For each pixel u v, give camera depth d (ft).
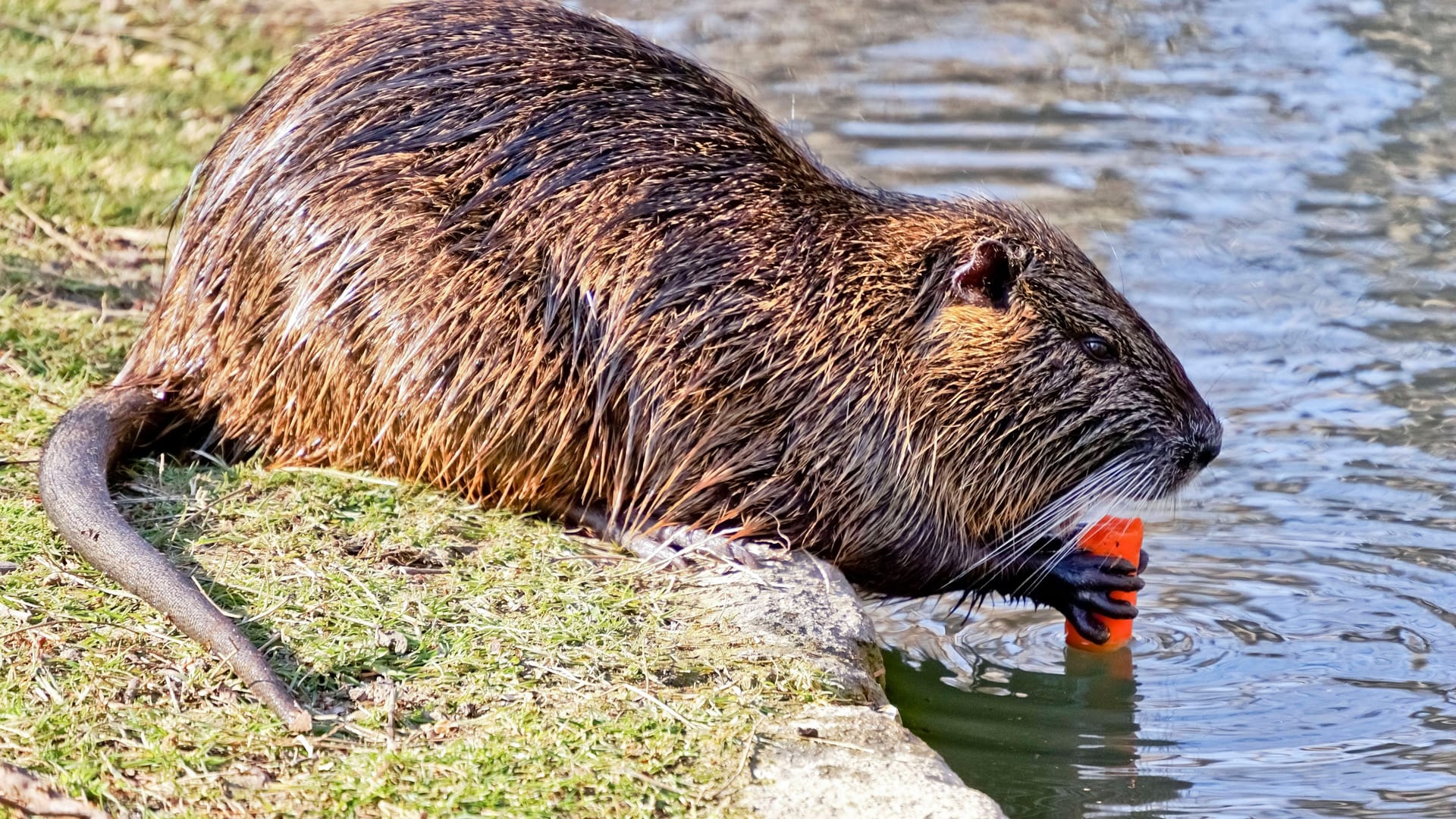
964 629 38.93
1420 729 32.91
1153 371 37.65
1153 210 64.08
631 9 93.86
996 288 36.91
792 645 31.01
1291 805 29.81
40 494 32.86
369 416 36.37
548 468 36.11
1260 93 79.61
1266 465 45.68
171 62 72.43
